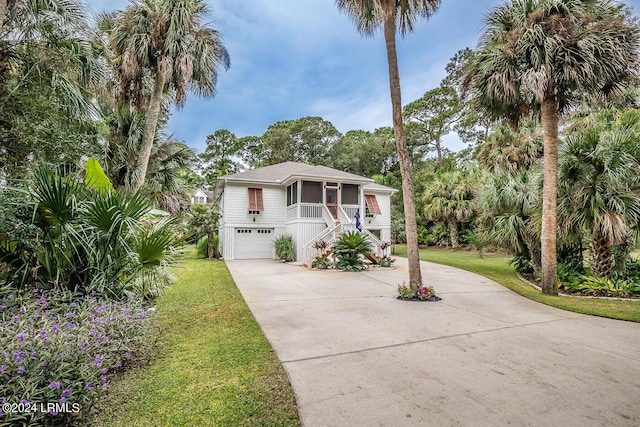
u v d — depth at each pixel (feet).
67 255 14.24
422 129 106.73
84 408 7.71
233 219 54.24
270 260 51.88
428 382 9.87
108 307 11.90
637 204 22.91
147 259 16.55
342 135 124.16
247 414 8.00
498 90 24.75
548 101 24.27
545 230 24.63
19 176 15.89
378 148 109.09
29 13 16.87
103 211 14.40
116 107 32.37
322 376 10.22
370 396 8.99
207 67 34.94
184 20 31.42
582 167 24.91
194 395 8.89
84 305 11.75
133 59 30.09
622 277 25.84
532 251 32.42
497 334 14.74
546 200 24.62
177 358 11.50
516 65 24.13
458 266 41.83
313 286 27.35
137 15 30.76
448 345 13.23
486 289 26.40
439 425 7.65
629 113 29.01
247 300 21.38
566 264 29.22
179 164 42.39
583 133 25.89
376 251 52.60
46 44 17.74
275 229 56.90
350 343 13.35
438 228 77.97
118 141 35.12
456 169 87.45
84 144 21.53
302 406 8.43
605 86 23.76
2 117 16.08
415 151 108.47
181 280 28.66
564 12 22.84
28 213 14.01
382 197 64.54
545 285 24.38
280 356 11.84
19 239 13.24
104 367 8.47
